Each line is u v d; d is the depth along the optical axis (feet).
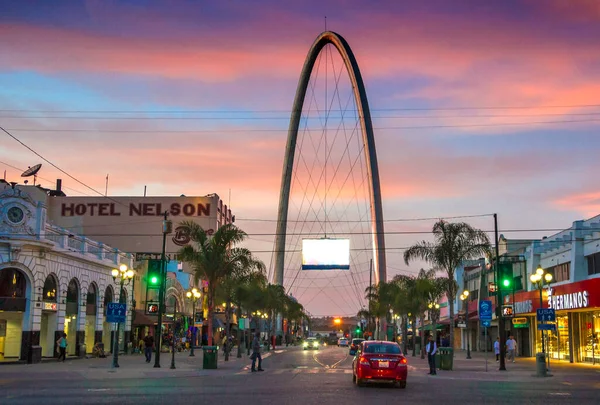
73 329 169.89
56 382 97.55
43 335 156.04
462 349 307.37
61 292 158.71
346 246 403.13
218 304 229.04
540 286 133.18
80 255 168.25
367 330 455.63
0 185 240.12
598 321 161.68
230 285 183.52
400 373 91.15
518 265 216.74
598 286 146.41
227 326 177.88
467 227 159.94
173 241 321.93
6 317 147.54
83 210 327.06
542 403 71.67
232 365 149.79
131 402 68.59
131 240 323.78
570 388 92.94
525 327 217.36
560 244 183.42
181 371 125.59
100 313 185.68
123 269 139.95
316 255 404.36
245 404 67.72
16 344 147.43
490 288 203.10
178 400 71.05
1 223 142.51
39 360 145.89
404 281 257.96
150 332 234.79
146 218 326.03
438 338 328.90
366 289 376.89
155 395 76.79
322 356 235.81
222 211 349.61
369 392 84.12
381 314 323.16
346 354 264.31
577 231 169.89
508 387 94.48
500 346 135.95
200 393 79.92
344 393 82.07
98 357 175.52
